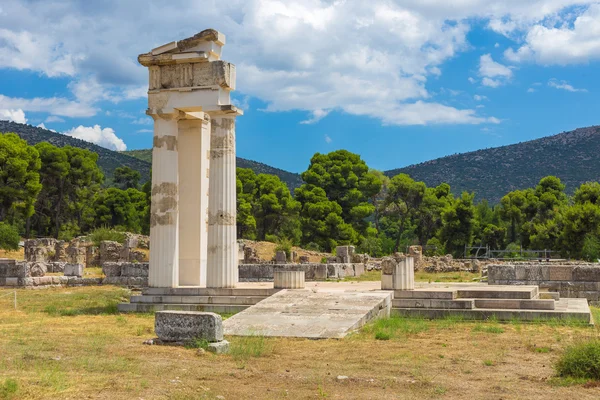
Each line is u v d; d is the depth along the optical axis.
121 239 60.12
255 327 17.42
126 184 117.31
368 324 18.20
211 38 23.58
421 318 19.91
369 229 82.75
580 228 63.72
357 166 84.62
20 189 70.81
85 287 35.72
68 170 83.25
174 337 14.27
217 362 12.56
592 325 18.20
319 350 14.39
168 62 23.89
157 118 24.06
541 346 14.80
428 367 12.37
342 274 39.81
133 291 31.86
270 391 10.25
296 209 81.00
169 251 23.80
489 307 20.58
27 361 11.86
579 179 190.62
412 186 83.62
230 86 23.64
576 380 11.02
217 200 23.19
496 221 92.25
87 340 14.98
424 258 54.84
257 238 83.06
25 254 56.75
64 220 86.56
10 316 22.17
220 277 23.06
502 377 11.45
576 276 27.50
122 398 9.24
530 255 72.06
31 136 182.75
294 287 22.48
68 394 9.34
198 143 26.02
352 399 9.77
